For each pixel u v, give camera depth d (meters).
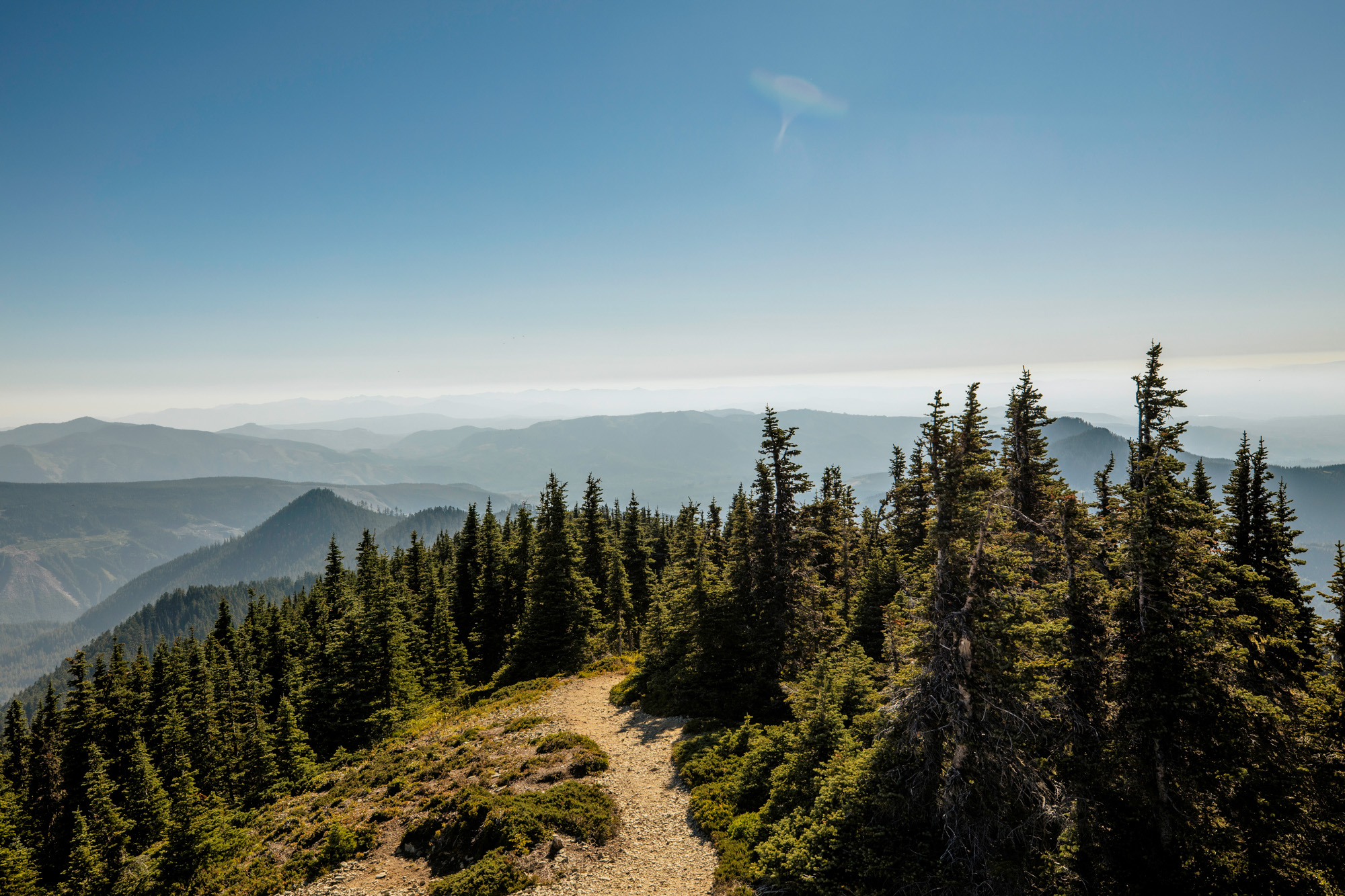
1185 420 23.50
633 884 18.72
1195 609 16.92
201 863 23.05
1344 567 18.94
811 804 18.73
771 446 35.75
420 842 22.16
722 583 35.66
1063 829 16.28
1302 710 17.80
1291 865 15.28
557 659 49.12
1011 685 15.73
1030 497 30.81
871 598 34.72
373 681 43.16
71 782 44.91
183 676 55.69
